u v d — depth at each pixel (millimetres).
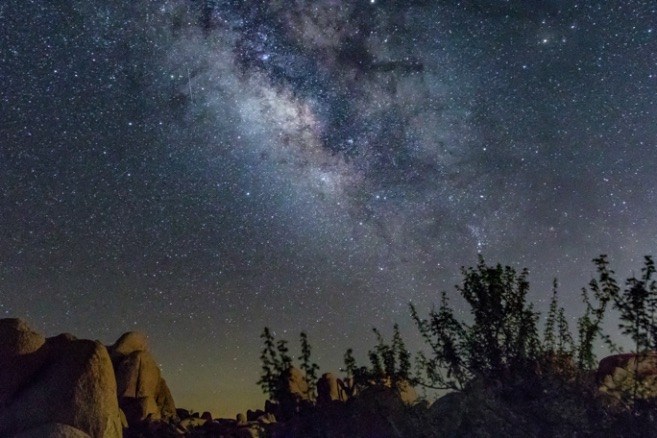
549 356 5578
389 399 6094
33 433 5801
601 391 5379
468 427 5535
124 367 8430
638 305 4852
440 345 5828
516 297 5672
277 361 6531
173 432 7699
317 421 6203
